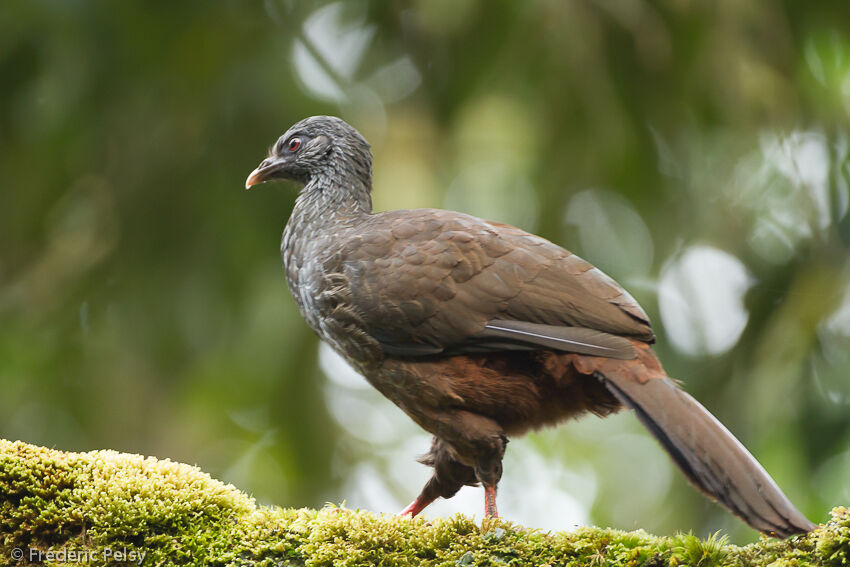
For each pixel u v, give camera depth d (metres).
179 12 13.62
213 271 13.99
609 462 17.22
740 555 5.14
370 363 6.93
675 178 14.77
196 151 14.02
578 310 6.54
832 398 13.16
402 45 14.38
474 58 13.52
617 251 16.00
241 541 5.56
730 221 14.83
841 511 5.09
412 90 14.33
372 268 6.88
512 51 13.47
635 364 6.27
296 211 8.02
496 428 6.66
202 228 14.02
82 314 14.65
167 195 14.07
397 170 13.42
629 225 16.06
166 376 14.30
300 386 14.48
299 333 14.33
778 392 13.18
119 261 14.23
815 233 13.91
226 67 13.77
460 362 6.70
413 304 6.70
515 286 6.64
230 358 14.38
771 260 15.21
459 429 6.69
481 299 6.64
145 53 13.62
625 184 14.34
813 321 13.31
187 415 14.78
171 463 5.89
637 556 5.18
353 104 13.84
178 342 14.22
